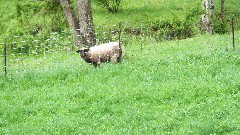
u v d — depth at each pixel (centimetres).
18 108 1878
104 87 1986
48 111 1828
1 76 2302
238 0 4644
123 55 2419
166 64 2230
